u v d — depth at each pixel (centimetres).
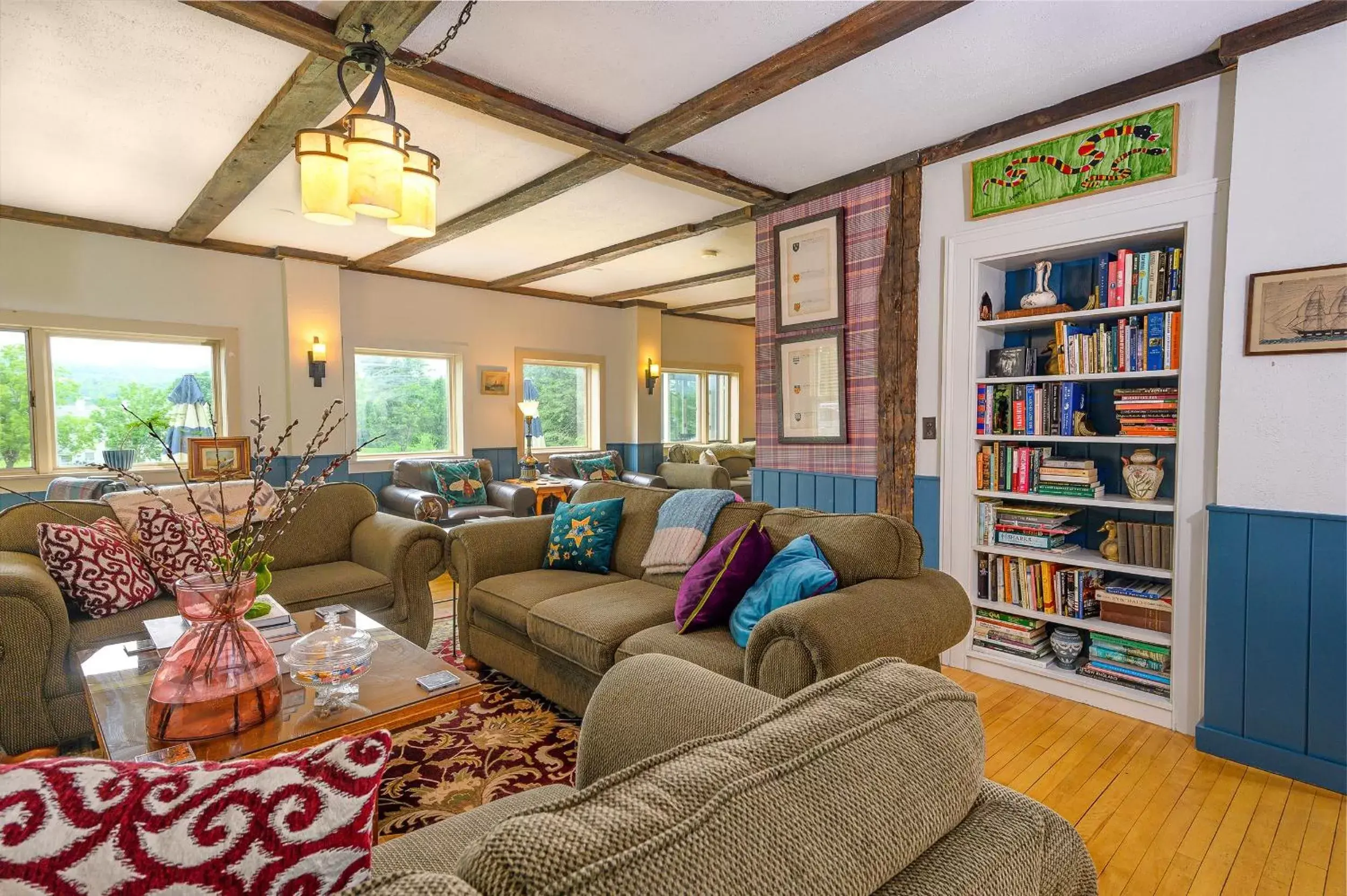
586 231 464
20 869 52
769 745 64
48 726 216
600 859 49
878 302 333
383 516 340
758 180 351
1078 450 303
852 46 220
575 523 306
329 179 200
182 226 423
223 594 153
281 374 511
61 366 436
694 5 206
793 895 52
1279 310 215
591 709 124
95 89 259
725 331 880
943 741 72
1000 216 291
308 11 210
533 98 264
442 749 228
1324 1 201
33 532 265
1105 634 276
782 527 245
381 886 48
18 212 402
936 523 318
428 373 617
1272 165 216
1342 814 196
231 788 58
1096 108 257
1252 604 224
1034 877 71
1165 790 210
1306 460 213
